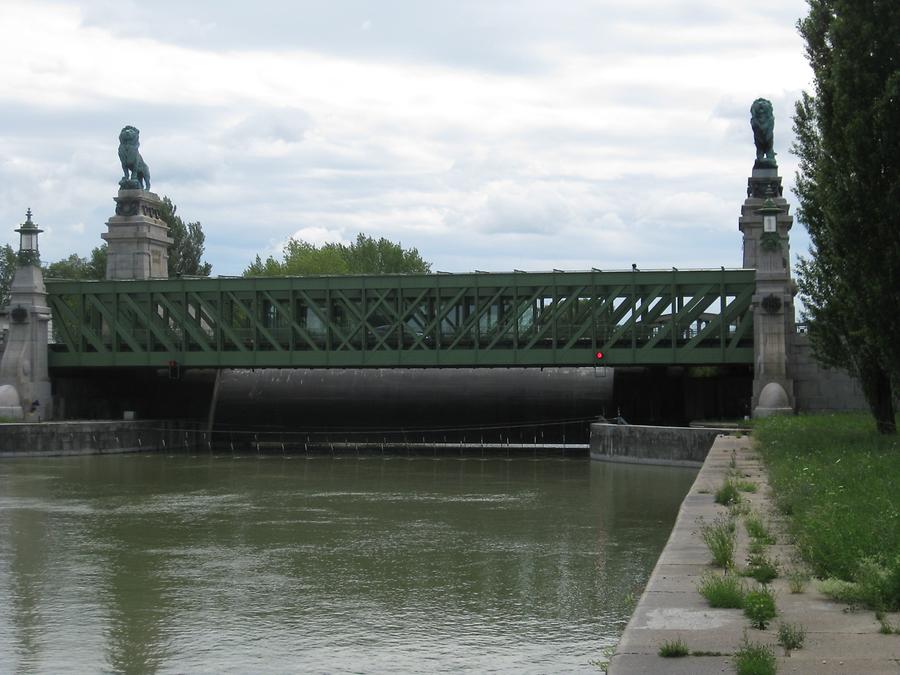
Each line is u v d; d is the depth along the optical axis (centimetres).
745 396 8312
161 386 8912
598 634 2441
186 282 8069
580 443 7888
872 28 4072
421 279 7731
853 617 1562
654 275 7381
